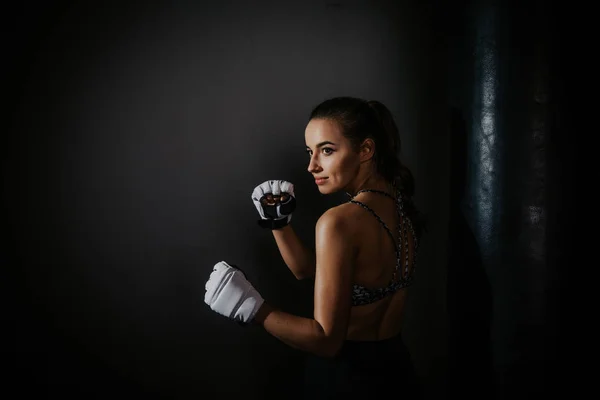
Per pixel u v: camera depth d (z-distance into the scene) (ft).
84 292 6.95
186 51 6.77
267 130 6.82
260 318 4.53
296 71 6.76
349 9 6.69
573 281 5.82
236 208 6.93
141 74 6.79
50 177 6.82
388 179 5.08
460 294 6.44
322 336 4.24
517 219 5.90
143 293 7.00
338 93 6.75
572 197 5.77
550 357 5.88
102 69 6.77
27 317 6.90
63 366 6.98
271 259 7.01
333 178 4.84
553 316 5.86
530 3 5.78
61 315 6.94
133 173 6.88
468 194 6.23
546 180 5.79
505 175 5.92
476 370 6.33
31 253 6.86
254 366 7.11
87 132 6.82
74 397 7.00
